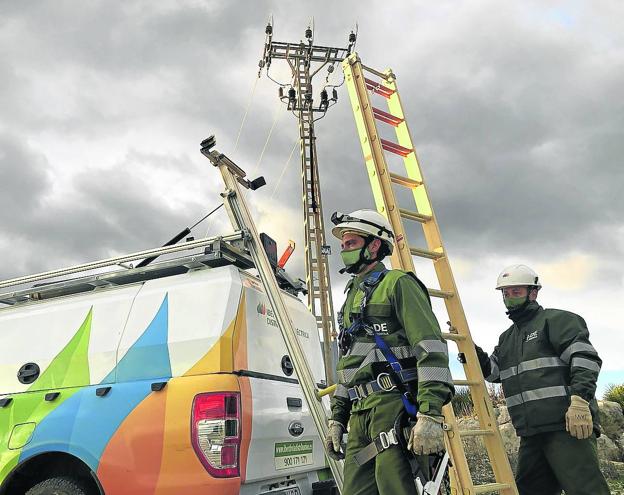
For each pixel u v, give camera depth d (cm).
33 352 377
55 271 399
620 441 825
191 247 363
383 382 246
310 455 370
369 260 281
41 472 342
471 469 734
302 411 374
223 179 387
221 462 292
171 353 332
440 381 231
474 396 405
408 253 414
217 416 301
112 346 351
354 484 250
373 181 448
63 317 380
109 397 328
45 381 361
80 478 328
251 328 352
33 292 408
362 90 481
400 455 234
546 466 373
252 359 342
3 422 351
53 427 332
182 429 302
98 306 373
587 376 337
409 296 249
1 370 380
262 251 371
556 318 366
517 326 387
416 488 232
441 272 445
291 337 350
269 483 328
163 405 312
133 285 375
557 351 361
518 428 371
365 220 281
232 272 354
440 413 227
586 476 338
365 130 465
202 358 323
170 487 295
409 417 239
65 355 363
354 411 256
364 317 258
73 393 343
